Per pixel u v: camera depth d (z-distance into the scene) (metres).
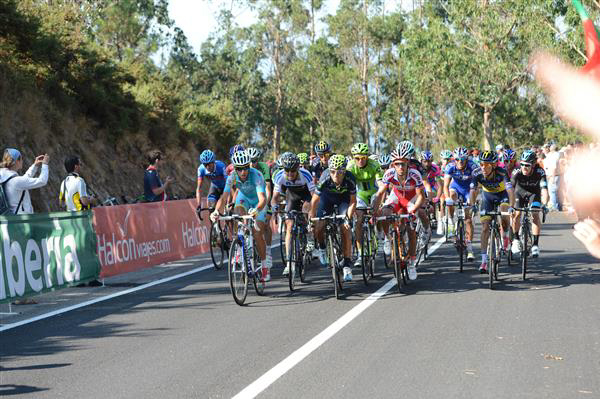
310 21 71.62
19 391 4.70
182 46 47.53
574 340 5.91
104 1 36.09
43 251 8.41
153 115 26.55
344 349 5.70
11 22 18.98
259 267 8.85
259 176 8.73
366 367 5.09
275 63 68.88
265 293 9.09
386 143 77.75
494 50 43.34
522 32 40.81
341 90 70.81
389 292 8.88
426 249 12.24
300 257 9.84
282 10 67.88
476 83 44.91
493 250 9.18
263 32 68.06
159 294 9.15
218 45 68.62
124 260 10.72
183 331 6.68
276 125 68.44
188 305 8.21
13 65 19.00
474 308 7.54
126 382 4.88
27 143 18.31
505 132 54.25
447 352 5.52
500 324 6.63
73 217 9.26
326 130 75.19
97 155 22.28
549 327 6.46
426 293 8.70
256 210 8.46
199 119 32.62
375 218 9.65
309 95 73.50
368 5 72.12
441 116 60.81
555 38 38.69
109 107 23.12
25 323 7.32
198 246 14.09
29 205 8.90
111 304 8.44
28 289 8.01
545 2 38.78
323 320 7.03
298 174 10.18
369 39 71.25
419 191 9.34
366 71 72.19
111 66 23.48
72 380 4.97
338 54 73.50
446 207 14.49
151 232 11.89
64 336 6.61
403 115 72.56
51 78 20.30
